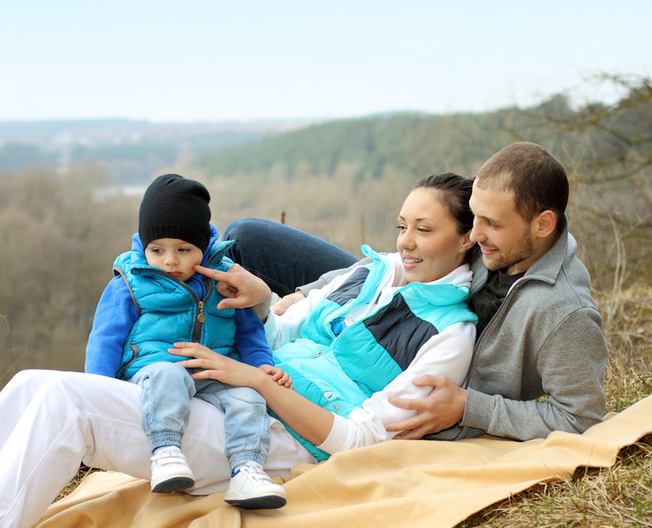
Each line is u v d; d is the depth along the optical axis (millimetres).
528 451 1841
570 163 6145
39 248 15164
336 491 1763
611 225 5250
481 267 2164
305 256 3090
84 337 15180
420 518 1605
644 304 4012
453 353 2006
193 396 1912
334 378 2104
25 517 1566
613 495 1644
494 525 1598
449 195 2102
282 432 1958
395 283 2305
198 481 1846
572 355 1897
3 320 3398
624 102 6039
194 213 1965
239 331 2135
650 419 1875
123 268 1999
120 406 1718
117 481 2148
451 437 2051
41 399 1637
